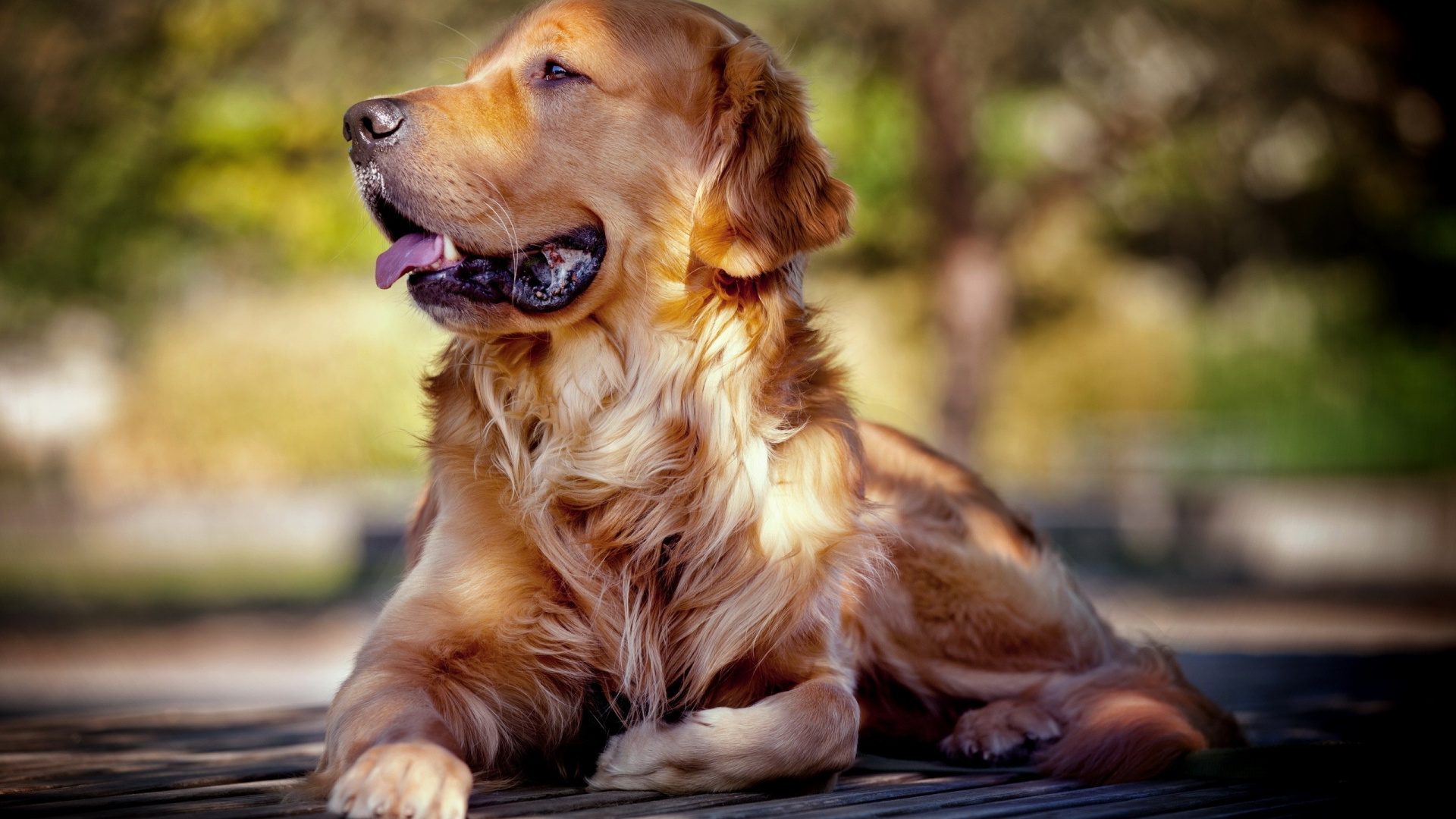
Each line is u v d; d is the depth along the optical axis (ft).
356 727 7.95
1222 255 53.98
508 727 9.22
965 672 11.71
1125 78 43.19
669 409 9.84
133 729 13.60
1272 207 49.06
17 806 7.62
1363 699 14.26
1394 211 50.29
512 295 9.72
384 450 59.26
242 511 58.23
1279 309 62.39
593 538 9.56
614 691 9.45
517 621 9.20
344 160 42.96
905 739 11.74
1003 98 44.50
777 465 9.68
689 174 10.15
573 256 9.99
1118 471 72.43
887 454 12.45
